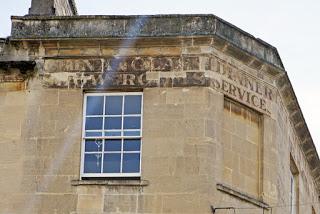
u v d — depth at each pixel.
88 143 30.27
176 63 30.52
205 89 30.19
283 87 33.00
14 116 30.58
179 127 29.83
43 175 29.75
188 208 28.92
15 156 30.11
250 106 31.39
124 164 29.91
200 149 29.53
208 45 30.59
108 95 30.64
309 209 39.12
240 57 31.25
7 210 29.50
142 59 30.69
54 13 33.28
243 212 29.97
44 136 30.22
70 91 30.66
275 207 31.06
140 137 30.05
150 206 29.06
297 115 35.12
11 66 30.95
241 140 30.95
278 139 32.31
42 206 29.41
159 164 29.47
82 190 29.44
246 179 30.69
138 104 30.44
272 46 32.16
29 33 31.17
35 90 30.77
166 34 30.50
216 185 29.34
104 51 30.88
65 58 30.95
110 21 31.00
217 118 30.14
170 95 30.20
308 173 39.34
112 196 29.28
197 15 30.75
